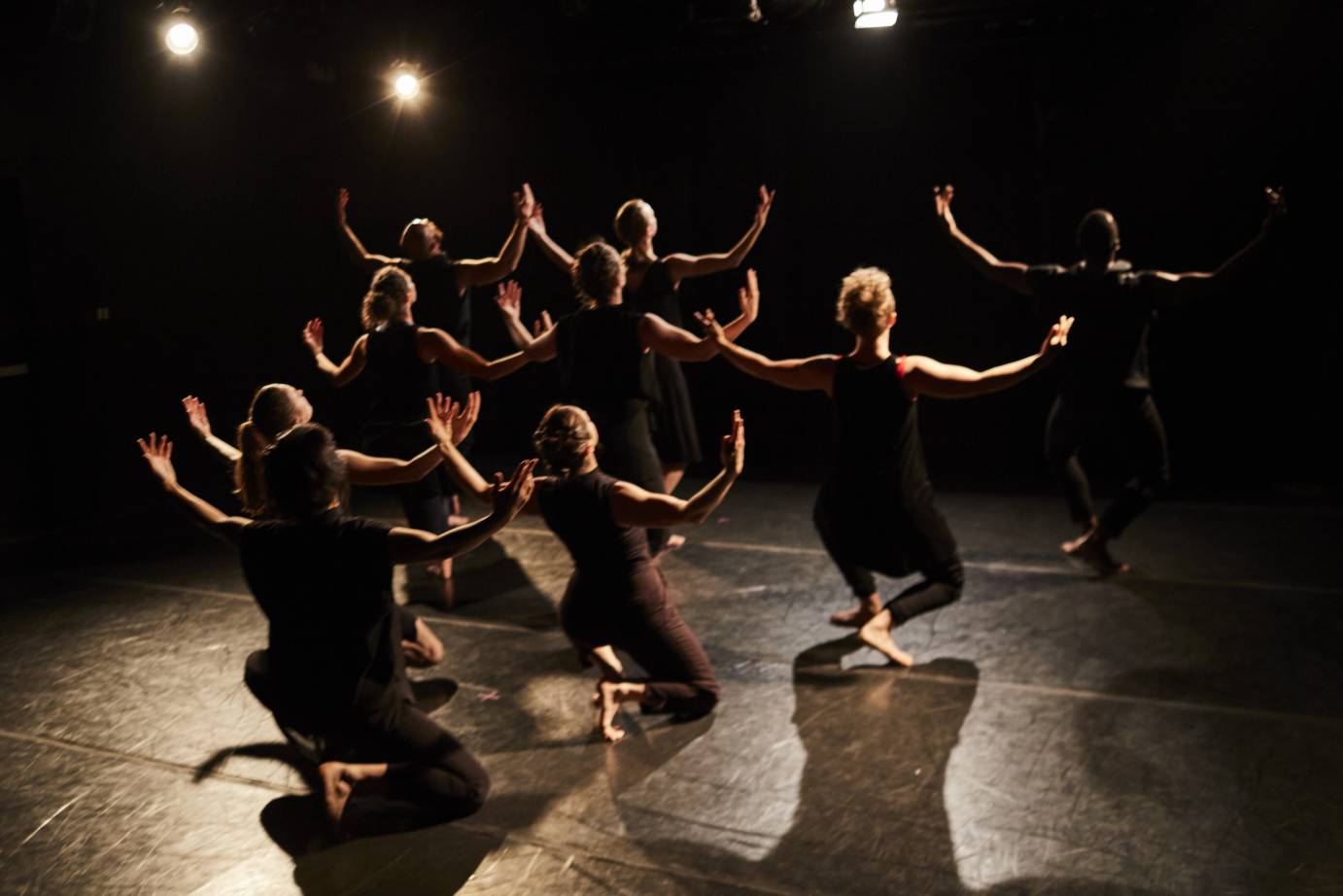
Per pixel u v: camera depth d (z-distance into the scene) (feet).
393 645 9.59
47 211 21.74
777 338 24.38
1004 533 18.19
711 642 14.07
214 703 13.03
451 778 9.91
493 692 12.91
